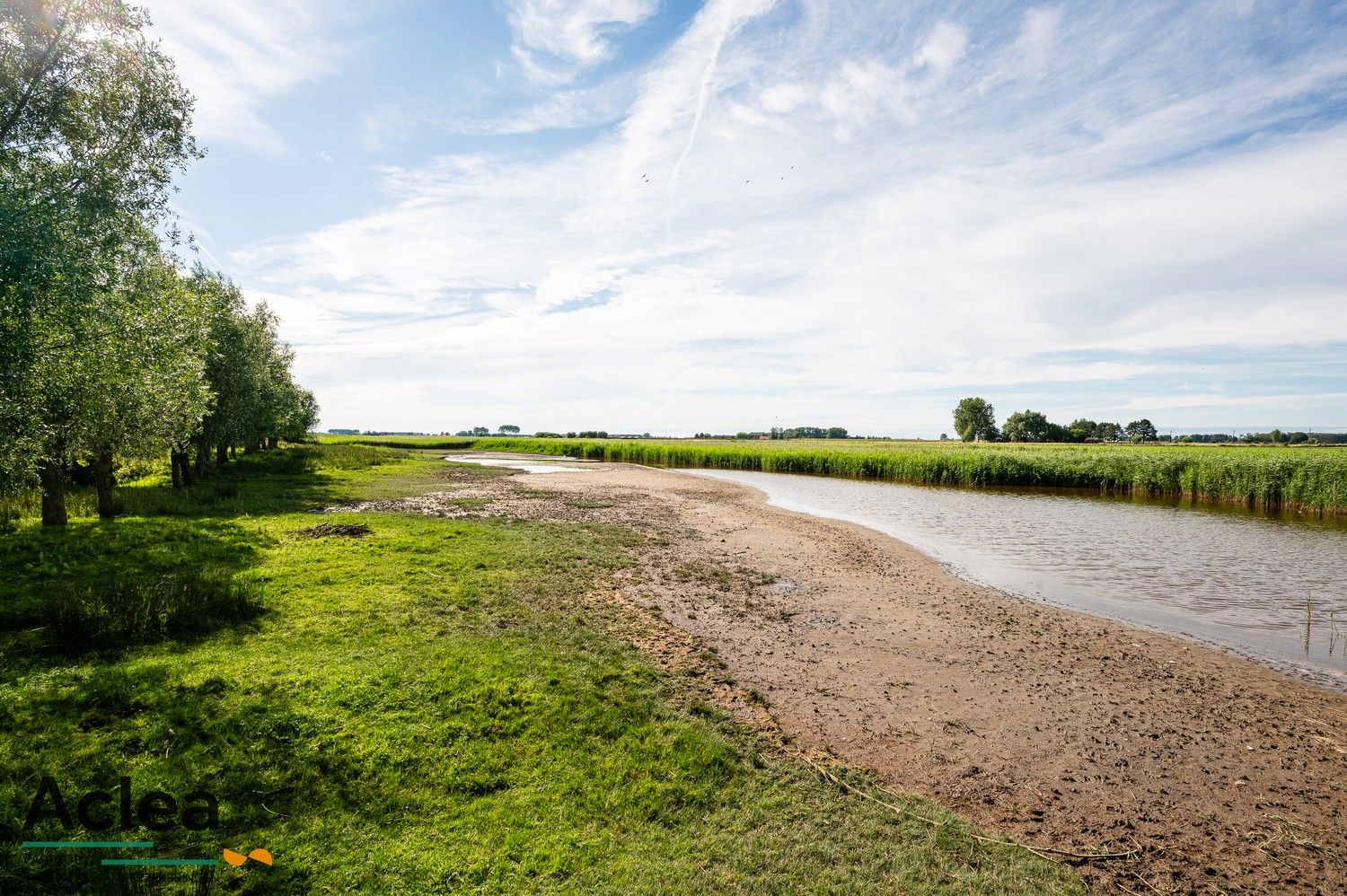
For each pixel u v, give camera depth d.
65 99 11.40
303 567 12.93
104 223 11.89
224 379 26.08
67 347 11.41
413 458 62.44
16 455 10.44
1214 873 5.32
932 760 7.03
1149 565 18.30
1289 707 8.75
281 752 6.21
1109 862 5.41
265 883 4.62
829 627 11.52
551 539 17.95
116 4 11.66
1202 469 36.97
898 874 5.08
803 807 5.95
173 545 14.23
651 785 6.12
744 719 7.75
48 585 10.78
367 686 7.54
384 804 5.62
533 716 7.25
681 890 4.79
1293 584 16.05
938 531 24.11
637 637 10.36
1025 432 122.81
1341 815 6.22
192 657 8.12
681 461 68.12
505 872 4.90
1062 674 9.68
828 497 36.59
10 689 6.98
